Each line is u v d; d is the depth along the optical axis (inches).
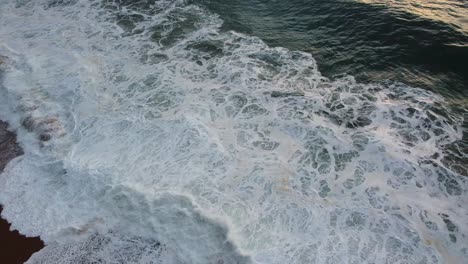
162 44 442.6
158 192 273.7
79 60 419.5
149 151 307.6
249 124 331.6
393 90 362.9
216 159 298.8
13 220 273.1
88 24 488.7
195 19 485.4
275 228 252.5
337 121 334.0
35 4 544.7
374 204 266.1
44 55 432.8
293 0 504.7
